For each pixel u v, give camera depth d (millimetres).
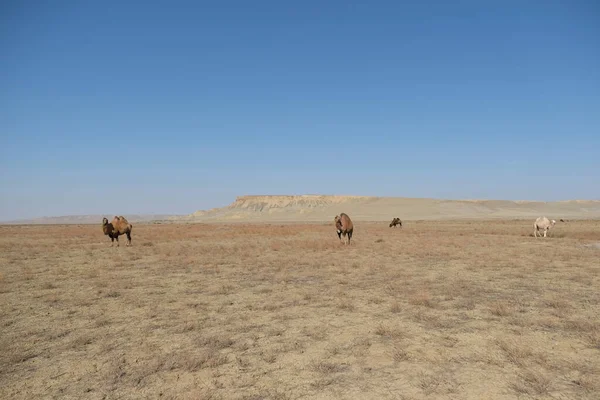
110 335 7215
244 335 7055
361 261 16672
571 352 5926
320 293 10539
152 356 6082
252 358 5914
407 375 5184
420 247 22281
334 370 5398
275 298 10062
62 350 6473
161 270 15148
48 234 41750
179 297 10328
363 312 8508
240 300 9906
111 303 9781
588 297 9672
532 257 17375
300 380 5098
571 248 21297
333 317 8133
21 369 5715
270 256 19078
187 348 6414
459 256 18125
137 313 8766
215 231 45250
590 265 14945
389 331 6883
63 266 16438
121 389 4965
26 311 9094
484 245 23609
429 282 11812
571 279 12211
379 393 4680
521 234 34875
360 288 11102
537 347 6145
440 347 6223
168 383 5105
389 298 9805
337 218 23859
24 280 13109
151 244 27109
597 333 6656
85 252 22125
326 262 16469
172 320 8125
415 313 8281
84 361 5957
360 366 5527
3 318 8500
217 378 5223
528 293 10250
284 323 7750
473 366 5457
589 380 4906
